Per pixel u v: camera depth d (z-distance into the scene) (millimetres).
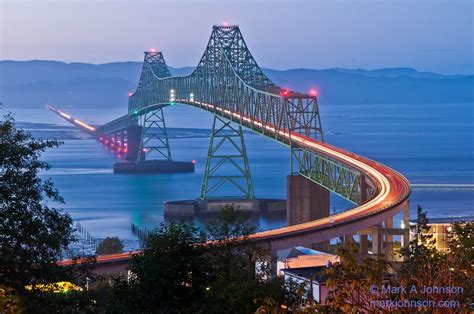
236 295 75312
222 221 91875
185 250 82938
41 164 71375
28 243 67125
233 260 82750
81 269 75688
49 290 70250
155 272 80062
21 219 67688
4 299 44500
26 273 68125
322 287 71250
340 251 36844
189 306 80125
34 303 67750
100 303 90562
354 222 183625
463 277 36031
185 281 81500
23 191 68250
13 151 68688
